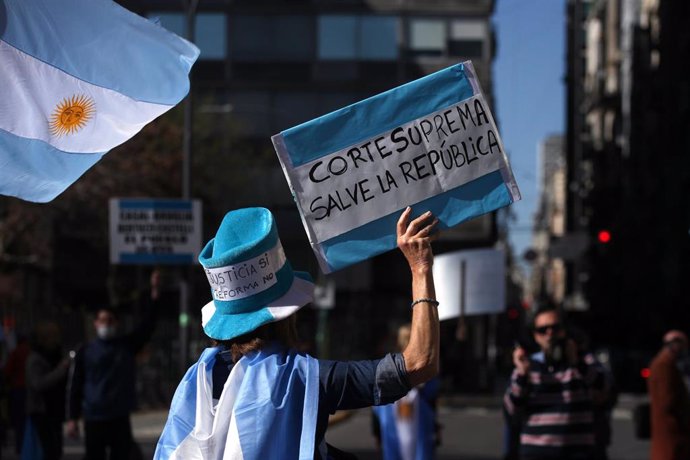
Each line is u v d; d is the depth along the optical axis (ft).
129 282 129.80
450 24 167.22
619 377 132.57
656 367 34.99
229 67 167.02
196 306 137.28
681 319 180.04
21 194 15.19
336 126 13.03
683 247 176.14
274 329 12.40
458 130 13.25
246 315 12.24
